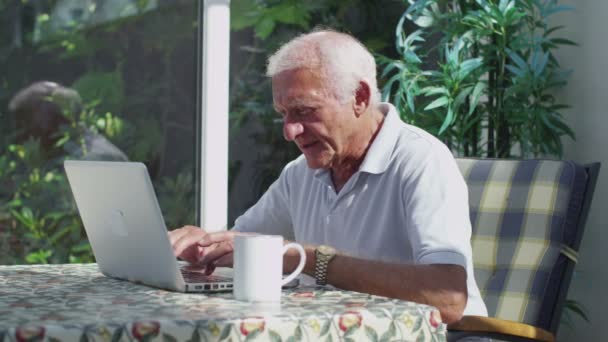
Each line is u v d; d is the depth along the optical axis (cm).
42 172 318
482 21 320
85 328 123
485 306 228
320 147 205
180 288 166
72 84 321
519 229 238
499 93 322
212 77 334
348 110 205
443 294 179
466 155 337
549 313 229
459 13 328
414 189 200
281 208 242
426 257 187
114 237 182
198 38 338
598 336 316
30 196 316
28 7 316
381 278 178
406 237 208
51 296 158
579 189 236
